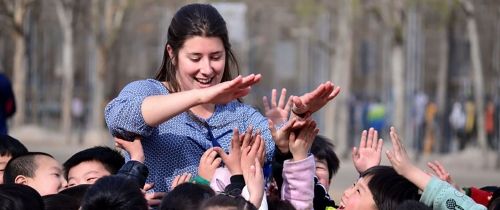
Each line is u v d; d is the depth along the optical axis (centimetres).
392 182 787
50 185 829
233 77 748
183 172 730
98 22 4472
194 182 695
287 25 6309
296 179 724
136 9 4962
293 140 725
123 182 653
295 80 7794
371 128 877
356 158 870
